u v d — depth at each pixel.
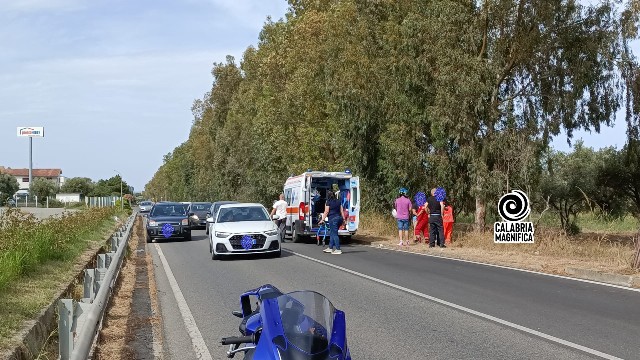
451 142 27.52
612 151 32.31
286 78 49.31
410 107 27.91
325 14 43.22
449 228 23.61
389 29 30.41
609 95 26.03
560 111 26.08
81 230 22.50
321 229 24.84
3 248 11.92
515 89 27.08
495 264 17.20
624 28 24.56
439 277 14.34
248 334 5.55
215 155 81.81
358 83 31.23
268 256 19.73
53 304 9.14
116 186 165.75
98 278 10.57
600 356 7.21
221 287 13.17
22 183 182.38
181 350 7.95
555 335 8.30
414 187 29.27
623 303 10.75
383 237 29.34
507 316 9.64
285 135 45.12
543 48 25.19
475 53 25.59
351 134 32.75
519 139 25.19
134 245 26.44
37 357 6.89
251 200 62.84
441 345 7.85
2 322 7.51
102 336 8.49
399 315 9.80
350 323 9.22
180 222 28.05
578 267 14.93
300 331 4.76
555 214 34.72
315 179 26.66
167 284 13.73
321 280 13.88
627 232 36.31
